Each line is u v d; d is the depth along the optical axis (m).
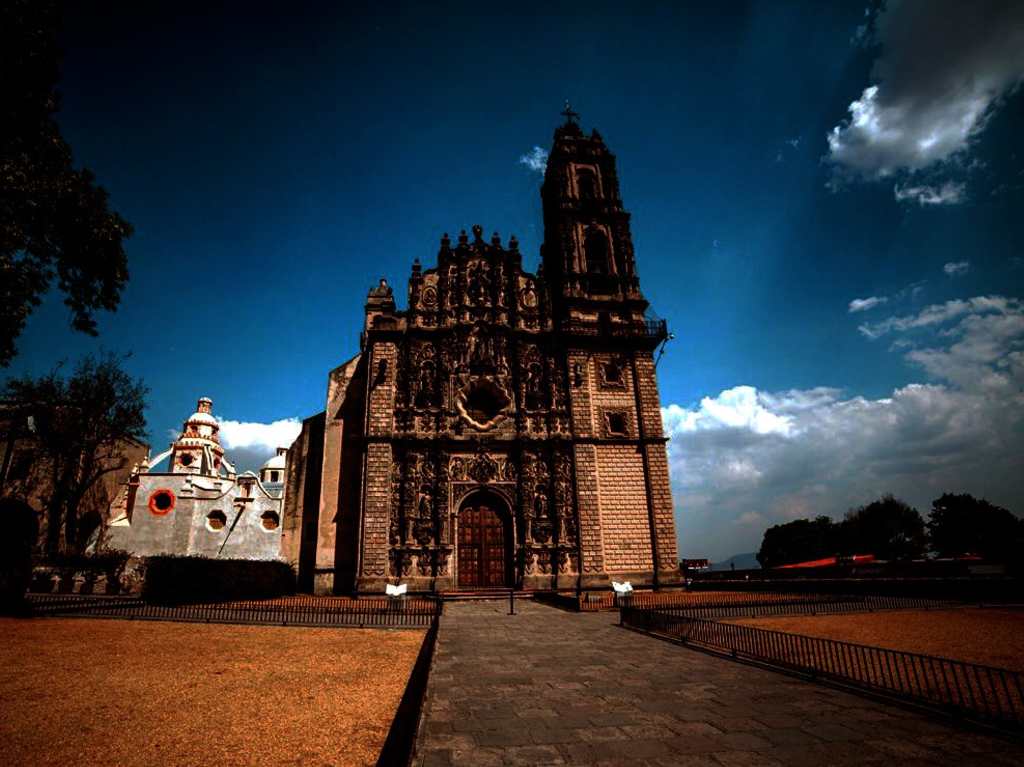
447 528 44.41
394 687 14.95
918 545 105.88
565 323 51.72
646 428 48.94
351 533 45.56
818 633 22.64
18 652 17.98
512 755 9.59
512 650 19.53
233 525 61.03
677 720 11.40
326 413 48.78
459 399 48.22
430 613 28.92
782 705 12.33
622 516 46.59
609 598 36.56
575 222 56.12
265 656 18.81
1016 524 97.31
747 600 34.53
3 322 23.66
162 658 17.91
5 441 52.34
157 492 61.66
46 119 25.02
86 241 26.31
